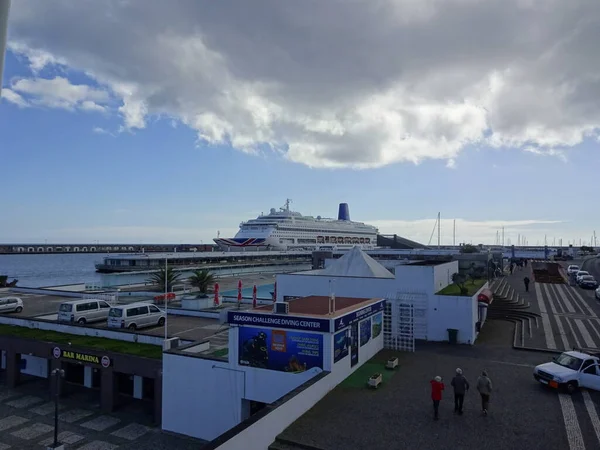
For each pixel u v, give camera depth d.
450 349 23.23
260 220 117.44
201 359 18.58
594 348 23.20
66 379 25.02
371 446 12.30
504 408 15.04
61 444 17.00
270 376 17.47
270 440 12.65
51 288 50.81
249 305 40.91
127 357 21.22
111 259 82.06
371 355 21.52
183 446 17.91
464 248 83.88
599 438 12.84
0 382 25.95
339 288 27.83
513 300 37.25
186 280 68.50
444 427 13.52
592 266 76.75
